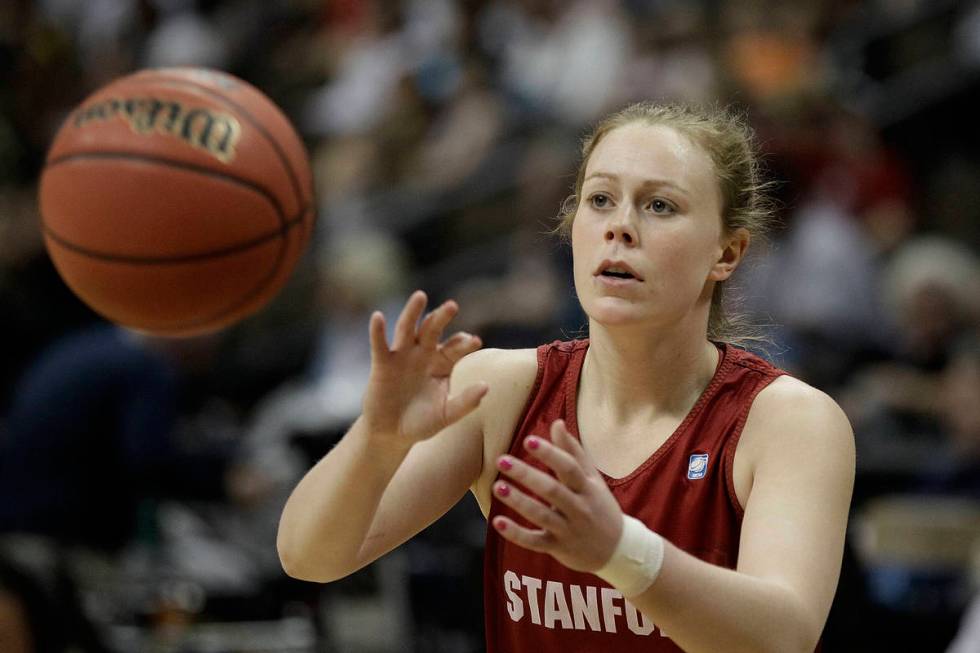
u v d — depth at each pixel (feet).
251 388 93.25
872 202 80.38
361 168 98.12
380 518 23.80
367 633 51.01
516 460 19.57
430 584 52.21
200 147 26.89
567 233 28.66
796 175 75.61
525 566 24.48
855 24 96.73
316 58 116.98
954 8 94.79
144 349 54.39
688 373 24.62
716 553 23.59
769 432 23.48
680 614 20.17
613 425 24.80
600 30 93.35
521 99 95.35
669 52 84.99
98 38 133.59
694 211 23.57
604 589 23.68
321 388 77.71
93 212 26.66
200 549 54.75
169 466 54.44
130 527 54.60
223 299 27.63
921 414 61.98
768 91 80.12
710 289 24.88
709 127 24.52
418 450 24.73
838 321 71.31
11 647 34.53
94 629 37.63
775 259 71.87
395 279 81.66
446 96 97.50
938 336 64.03
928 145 92.48
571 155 77.77
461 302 79.92
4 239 71.56
